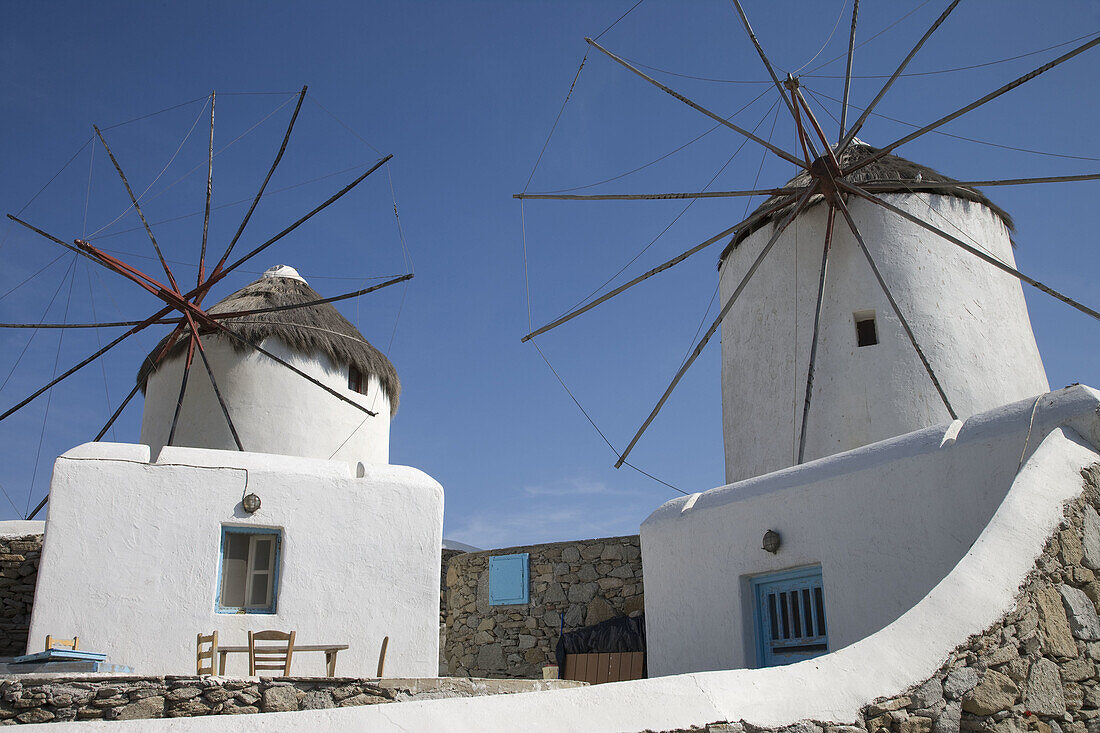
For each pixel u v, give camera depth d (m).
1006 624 6.49
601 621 14.73
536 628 15.30
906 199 13.28
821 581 9.52
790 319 13.30
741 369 13.86
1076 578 7.04
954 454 8.48
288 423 16.58
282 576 10.62
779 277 13.62
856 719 5.73
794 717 5.59
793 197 13.52
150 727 4.69
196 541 10.36
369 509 11.27
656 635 11.06
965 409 12.32
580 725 5.15
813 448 12.53
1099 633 7.00
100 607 9.79
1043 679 6.52
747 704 5.55
